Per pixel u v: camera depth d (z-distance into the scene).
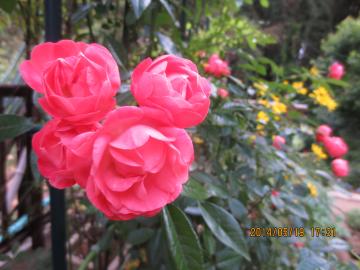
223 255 0.29
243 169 0.34
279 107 0.44
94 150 0.12
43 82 0.13
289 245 0.35
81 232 0.43
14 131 0.21
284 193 0.35
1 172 0.43
